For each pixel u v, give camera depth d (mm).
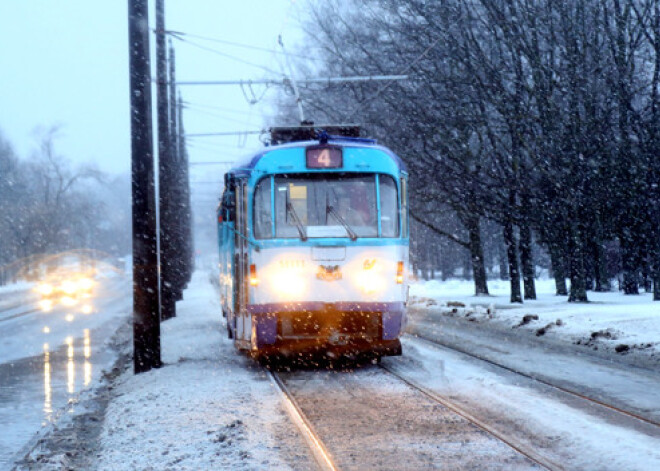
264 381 32594
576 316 54062
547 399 26750
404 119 75250
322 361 38688
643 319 48375
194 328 60656
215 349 45188
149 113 39062
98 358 47406
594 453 19703
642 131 65375
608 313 54562
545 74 67438
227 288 47281
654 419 23469
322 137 36812
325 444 21672
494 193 75250
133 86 38906
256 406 26578
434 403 27078
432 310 73562
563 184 67500
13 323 74625
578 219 70812
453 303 73875
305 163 36094
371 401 27953
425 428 23297
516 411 24859
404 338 49656
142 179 38625
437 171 74000
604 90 66188
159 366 38500
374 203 36219
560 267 93250
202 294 120312
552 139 66688
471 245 92062
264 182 36094
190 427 23438
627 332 44125
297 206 35875
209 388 30578
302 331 35812
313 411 26453
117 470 19547
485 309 66062
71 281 128250
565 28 66125
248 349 37438
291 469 18750
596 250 97438
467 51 69562
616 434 21281
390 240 35969
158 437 22562
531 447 20797
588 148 66250
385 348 36469
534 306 69312
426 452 20484
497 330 53125
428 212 83812
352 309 35188
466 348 42844
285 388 31156
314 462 19406
